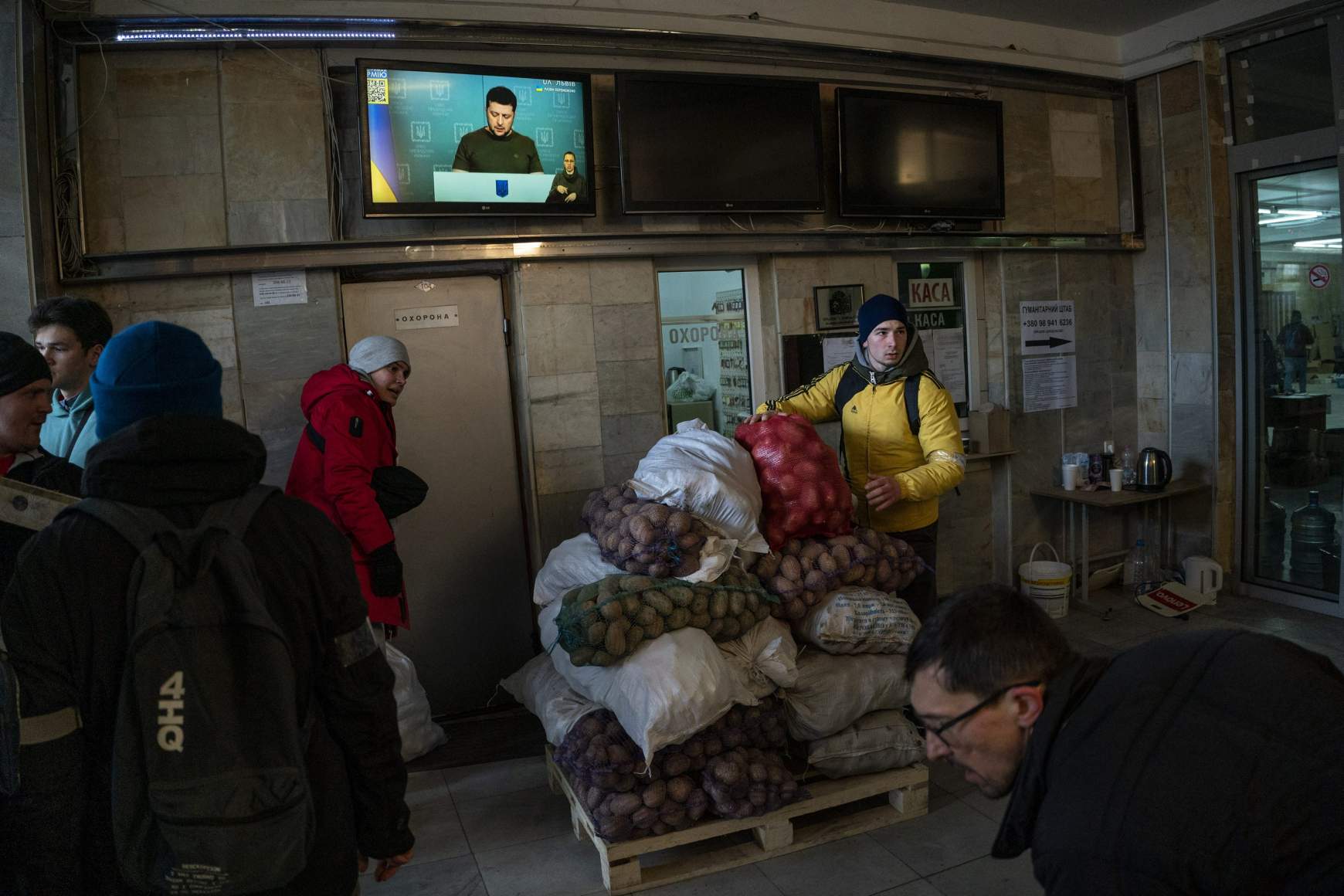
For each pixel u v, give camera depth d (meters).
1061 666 1.10
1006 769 1.13
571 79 3.75
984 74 4.82
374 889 2.52
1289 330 4.79
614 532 2.62
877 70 4.52
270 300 3.54
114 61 3.38
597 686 2.47
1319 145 4.51
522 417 3.97
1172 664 1.08
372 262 3.61
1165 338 5.30
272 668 1.17
